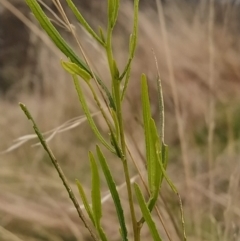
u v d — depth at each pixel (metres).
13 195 0.69
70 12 1.09
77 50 0.95
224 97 1.03
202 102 0.99
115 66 0.15
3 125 1.22
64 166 0.96
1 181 0.79
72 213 0.64
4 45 1.79
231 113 0.91
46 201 0.68
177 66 1.11
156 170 0.15
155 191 0.15
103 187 0.74
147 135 0.15
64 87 1.29
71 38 1.05
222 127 0.91
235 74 1.13
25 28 1.76
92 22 1.43
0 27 1.82
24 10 1.04
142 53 1.19
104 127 0.60
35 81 1.51
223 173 0.65
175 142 0.94
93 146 1.03
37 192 0.71
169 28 1.31
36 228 0.63
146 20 1.29
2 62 1.80
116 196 0.15
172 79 0.52
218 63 1.14
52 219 0.63
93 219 0.15
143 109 0.15
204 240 0.48
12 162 0.96
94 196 0.14
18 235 0.62
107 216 0.61
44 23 0.15
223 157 0.71
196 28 1.27
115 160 0.92
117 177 0.80
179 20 1.33
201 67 1.10
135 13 0.15
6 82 1.79
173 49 1.17
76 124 0.32
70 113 1.20
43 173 0.85
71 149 1.02
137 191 0.14
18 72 1.75
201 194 0.57
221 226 0.51
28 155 1.01
